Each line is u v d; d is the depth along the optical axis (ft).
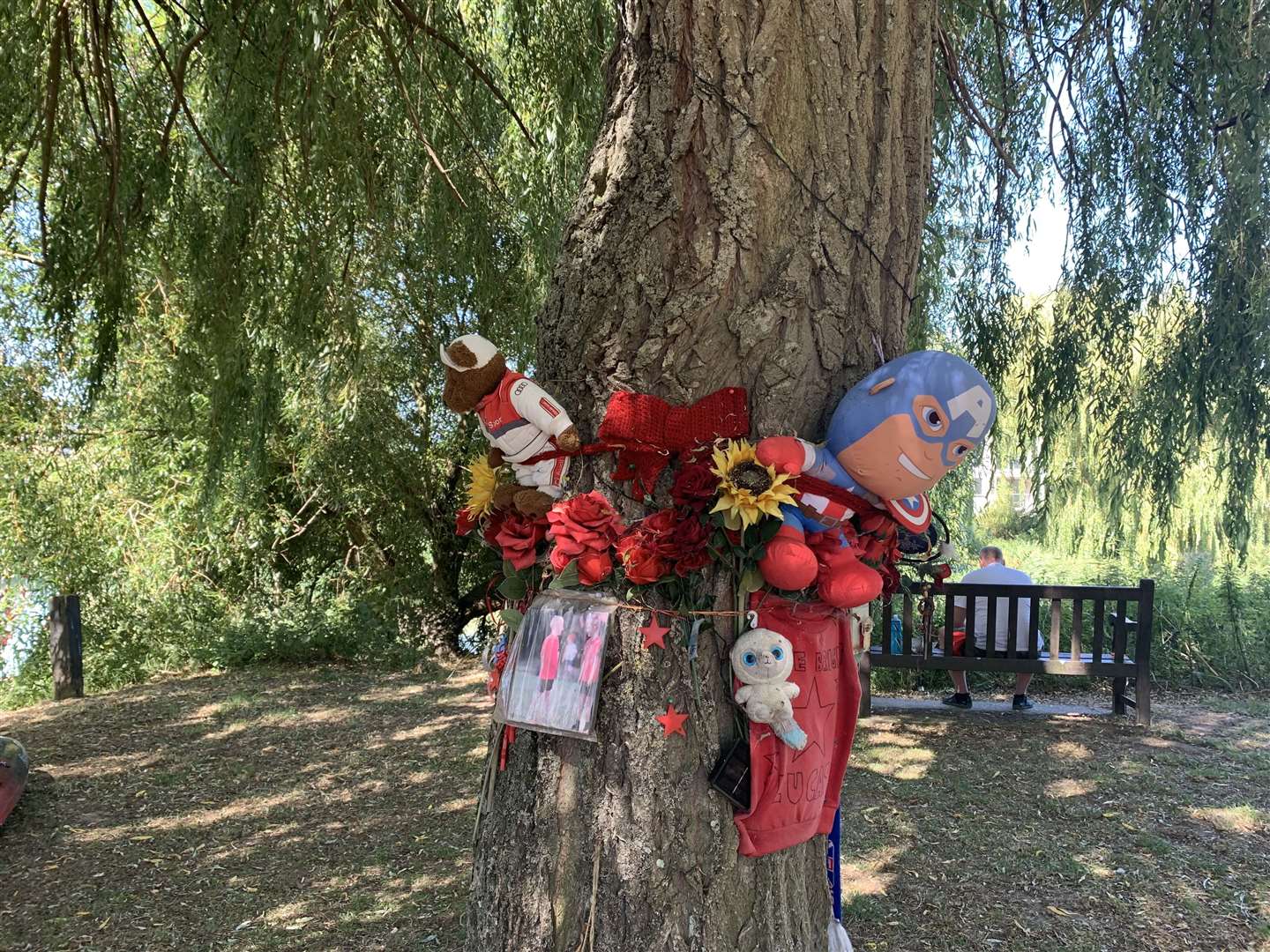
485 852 7.35
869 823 14.35
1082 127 15.55
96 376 13.19
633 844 6.53
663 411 6.48
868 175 7.06
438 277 21.98
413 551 30.73
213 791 16.81
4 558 29.66
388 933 11.08
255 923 11.44
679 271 6.66
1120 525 18.15
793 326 6.71
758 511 5.79
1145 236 14.99
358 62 15.08
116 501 30.50
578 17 16.48
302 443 28.07
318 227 15.40
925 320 17.74
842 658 7.01
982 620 22.06
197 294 14.67
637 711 6.55
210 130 14.94
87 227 12.89
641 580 6.27
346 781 17.30
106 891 12.46
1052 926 11.05
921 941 10.73
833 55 6.77
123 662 29.63
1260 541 24.39
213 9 13.08
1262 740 19.29
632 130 6.88
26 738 20.51
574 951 6.66
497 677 7.38
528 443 6.51
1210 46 13.71
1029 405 17.42
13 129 13.06
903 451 6.00
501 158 20.65
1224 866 12.74
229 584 31.96
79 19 13.65
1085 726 20.22
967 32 16.07
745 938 6.63
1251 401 14.35
